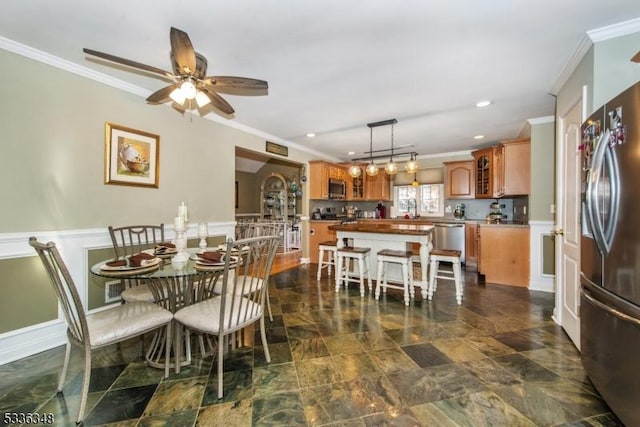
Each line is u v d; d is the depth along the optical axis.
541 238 3.91
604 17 1.84
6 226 2.13
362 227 4.10
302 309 3.20
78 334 1.65
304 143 5.48
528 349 2.28
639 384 1.31
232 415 1.57
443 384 1.84
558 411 1.60
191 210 3.54
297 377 1.92
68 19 1.86
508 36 2.04
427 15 1.81
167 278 2.00
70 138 2.46
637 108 1.33
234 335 2.34
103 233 2.69
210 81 2.05
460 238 5.55
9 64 2.12
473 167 5.81
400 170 7.05
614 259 1.50
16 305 2.18
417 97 3.17
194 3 1.71
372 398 1.71
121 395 1.74
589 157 1.85
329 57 2.33
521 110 3.59
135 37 2.06
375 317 2.96
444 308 3.21
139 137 2.98
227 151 4.05
